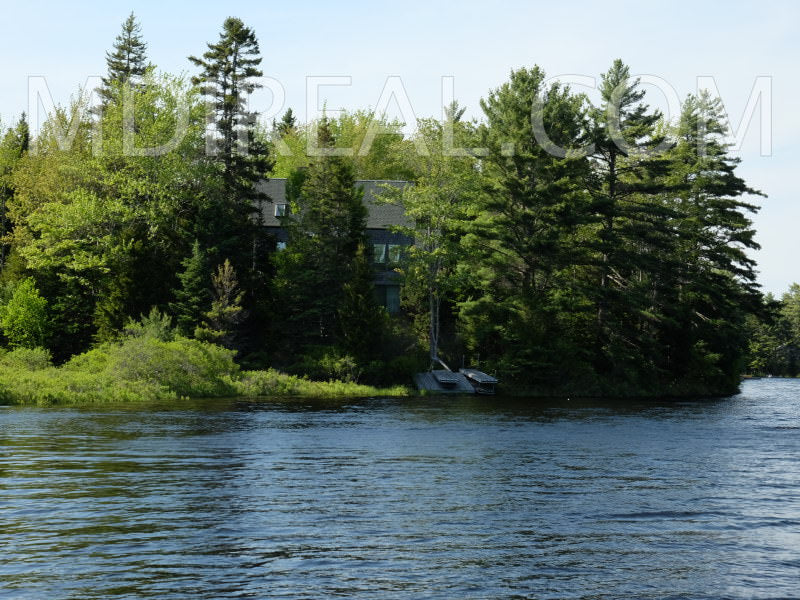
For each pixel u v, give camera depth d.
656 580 11.76
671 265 69.69
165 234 65.81
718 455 25.05
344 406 44.50
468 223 65.31
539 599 10.91
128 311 58.78
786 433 32.25
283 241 79.62
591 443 27.91
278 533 14.15
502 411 42.56
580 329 68.00
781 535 14.45
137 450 24.42
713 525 15.17
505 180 63.09
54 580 11.40
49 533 13.99
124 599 10.65
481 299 64.69
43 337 61.03
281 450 24.97
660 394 65.88
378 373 60.28
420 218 67.44
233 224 64.62
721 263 75.06
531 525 15.00
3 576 11.57
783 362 156.12
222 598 10.74
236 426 31.98
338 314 64.12
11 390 42.91
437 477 20.12
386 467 21.72
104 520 14.98
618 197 70.31
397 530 14.47
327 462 22.53
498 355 66.25
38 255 64.56
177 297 59.09
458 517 15.57
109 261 63.97
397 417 37.59
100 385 46.69
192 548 13.10
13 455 23.11
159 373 50.00
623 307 68.81
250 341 63.00
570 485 19.16
